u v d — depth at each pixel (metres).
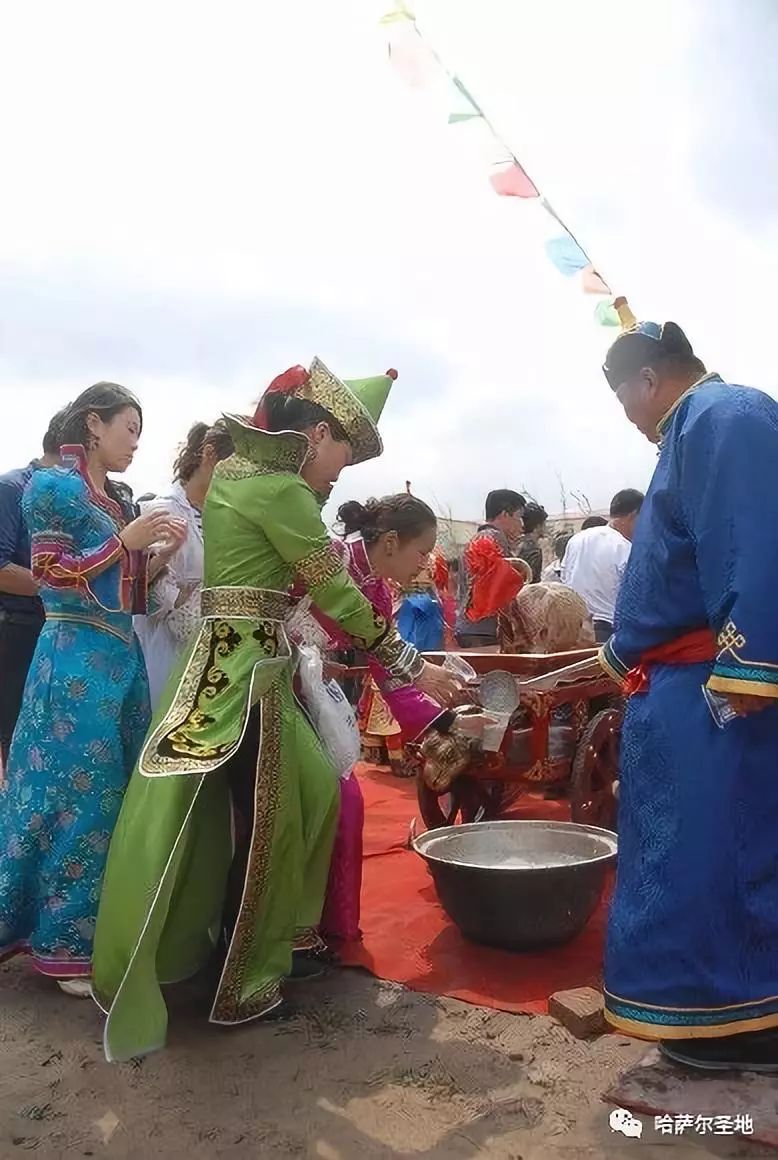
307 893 3.13
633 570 2.64
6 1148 2.32
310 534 2.87
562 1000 2.91
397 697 2.99
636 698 2.63
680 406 2.60
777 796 2.48
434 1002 3.06
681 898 2.44
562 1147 2.28
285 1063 2.70
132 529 3.18
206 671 2.89
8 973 3.38
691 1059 2.55
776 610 2.29
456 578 10.12
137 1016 2.64
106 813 3.15
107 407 3.32
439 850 3.65
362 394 3.15
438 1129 2.37
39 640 3.27
